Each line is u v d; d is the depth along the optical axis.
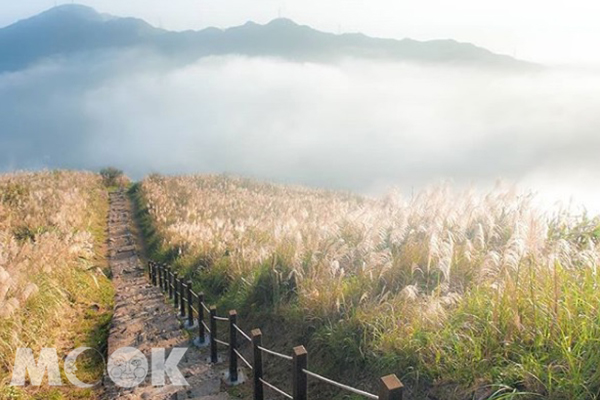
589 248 5.86
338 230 10.07
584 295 4.19
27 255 10.73
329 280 7.19
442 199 8.98
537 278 4.82
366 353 5.33
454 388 4.16
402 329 5.13
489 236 7.01
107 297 13.13
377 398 3.21
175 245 19.50
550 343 3.96
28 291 8.14
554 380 3.56
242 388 6.52
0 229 15.09
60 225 17.62
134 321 10.30
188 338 9.11
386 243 8.38
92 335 9.38
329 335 6.02
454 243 6.94
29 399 6.23
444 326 4.81
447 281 6.10
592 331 3.74
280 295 8.37
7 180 26.34
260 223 16.36
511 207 8.09
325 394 5.49
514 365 3.93
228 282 11.55
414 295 5.38
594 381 3.38
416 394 4.41
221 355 8.06
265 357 7.17
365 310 5.92
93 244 21.39
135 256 20.94
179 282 11.23
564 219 7.55
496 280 5.36
